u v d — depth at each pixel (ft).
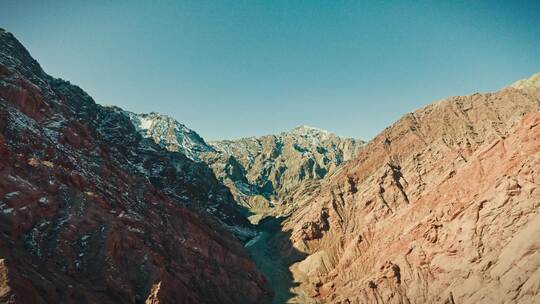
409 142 375.86
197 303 179.93
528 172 187.83
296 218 389.60
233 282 230.48
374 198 312.50
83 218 169.48
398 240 236.22
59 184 178.91
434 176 294.25
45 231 155.53
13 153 170.60
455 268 188.03
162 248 204.23
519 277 154.40
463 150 287.07
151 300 159.02
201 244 241.14
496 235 180.45
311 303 243.19
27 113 212.23
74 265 152.15
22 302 108.06
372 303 207.72
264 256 338.13
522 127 218.79
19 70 268.00
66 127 228.84
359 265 255.70
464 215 203.41
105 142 318.45
